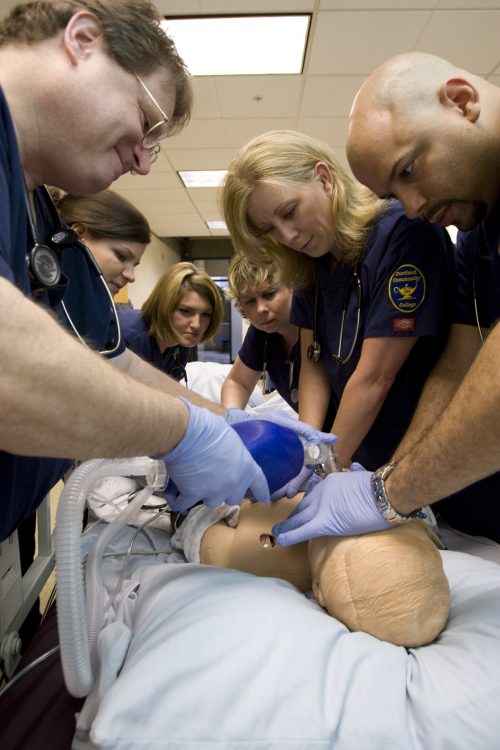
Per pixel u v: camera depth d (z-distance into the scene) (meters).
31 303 0.42
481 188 0.79
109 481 1.27
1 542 0.79
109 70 0.65
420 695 0.53
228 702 0.51
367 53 2.77
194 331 1.82
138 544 1.12
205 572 0.76
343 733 0.50
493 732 0.49
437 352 1.12
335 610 0.69
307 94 3.19
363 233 1.09
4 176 0.56
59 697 0.69
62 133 0.66
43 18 0.61
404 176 0.79
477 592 0.71
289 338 1.63
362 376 1.08
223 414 1.16
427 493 0.63
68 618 0.58
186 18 2.49
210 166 4.28
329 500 0.75
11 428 0.41
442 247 1.03
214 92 3.15
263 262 1.25
